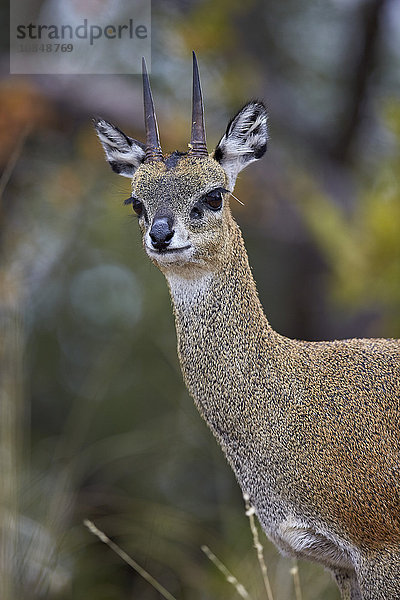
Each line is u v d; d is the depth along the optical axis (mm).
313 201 11922
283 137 13508
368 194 11719
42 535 9328
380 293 10688
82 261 14469
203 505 11688
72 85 12477
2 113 12055
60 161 13055
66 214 13273
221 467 11875
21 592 8586
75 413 12852
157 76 13227
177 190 6441
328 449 6133
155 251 6312
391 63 13930
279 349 6434
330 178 13320
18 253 11719
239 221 13477
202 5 12984
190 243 6312
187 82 13352
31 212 12664
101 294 14773
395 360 6445
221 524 11305
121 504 11055
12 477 8742
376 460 6105
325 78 13930
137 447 11875
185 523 10727
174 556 10492
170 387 13062
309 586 9109
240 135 6926
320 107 14258
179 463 12055
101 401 12797
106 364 12914
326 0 13688
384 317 10891
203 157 6645
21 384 9281
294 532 6238
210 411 6516
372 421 6176
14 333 9375
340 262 10914
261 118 7012
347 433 6137
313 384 6293
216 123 13188
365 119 13852
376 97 13805
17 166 12398
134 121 12688
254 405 6332
